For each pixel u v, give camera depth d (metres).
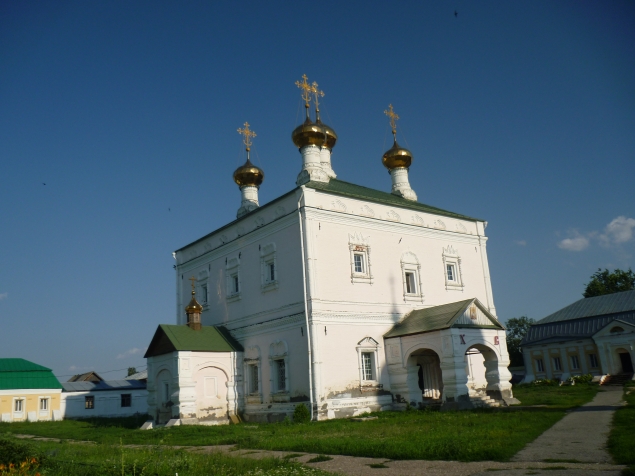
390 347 29.95
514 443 13.88
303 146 37.47
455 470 11.36
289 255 30.16
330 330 28.56
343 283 29.67
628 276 72.25
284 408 29.11
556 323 55.12
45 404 47.38
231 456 14.77
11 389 46.09
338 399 27.95
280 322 30.09
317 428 21.89
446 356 26.69
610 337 49.09
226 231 35.97
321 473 11.36
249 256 33.50
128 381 53.75
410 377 29.00
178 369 29.97
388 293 31.28
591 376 47.31
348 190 33.59
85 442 22.42
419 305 32.41
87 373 68.81
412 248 33.16
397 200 35.69
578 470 10.62
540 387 43.72
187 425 27.73
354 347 29.20
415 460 12.91
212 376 31.47
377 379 29.53
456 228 35.94
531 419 19.23
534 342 55.00
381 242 31.84
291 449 16.05
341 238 30.27
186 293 39.53
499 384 28.06
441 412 24.95
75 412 48.81
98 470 12.05
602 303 54.53
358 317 29.70
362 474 11.45
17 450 14.02
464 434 15.97
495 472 10.91
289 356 29.28
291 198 30.55
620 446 12.41
